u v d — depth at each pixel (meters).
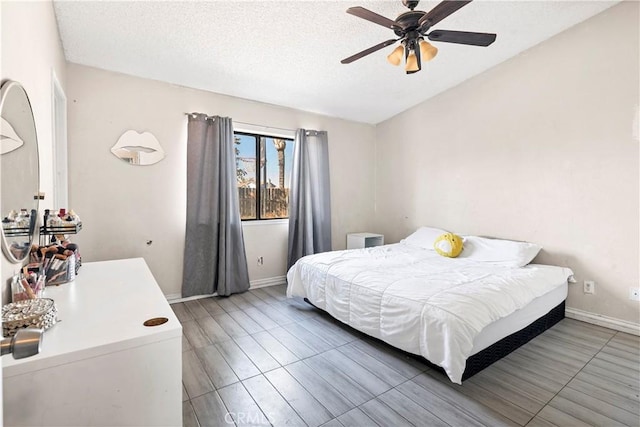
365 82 3.64
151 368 1.04
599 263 2.79
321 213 4.41
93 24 2.33
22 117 1.35
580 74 2.85
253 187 4.05
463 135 3.83
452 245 3.29
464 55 3.25
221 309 3.18
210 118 3.50
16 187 1.28
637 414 1.64
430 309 1.94
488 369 2.06
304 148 4.25
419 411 1.66
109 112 2.98
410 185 4.55
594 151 2.79
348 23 2.54
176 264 3.39
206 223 3.49
